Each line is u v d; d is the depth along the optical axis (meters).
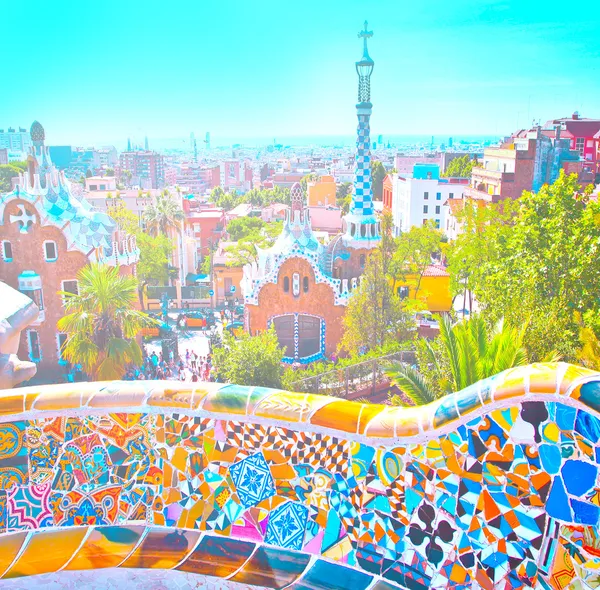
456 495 4.38
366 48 44.78
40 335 41.56
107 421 5.20
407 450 4.53
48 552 5.00
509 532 4.21
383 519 4.68
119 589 4.68
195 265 88.25
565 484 3.97
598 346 17.28
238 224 99.50
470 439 4.29
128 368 39.22
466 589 4.37
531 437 4.07
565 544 3.99
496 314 23.84
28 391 5.29
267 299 42.00
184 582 4.71
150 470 5.21
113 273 30.86
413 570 4.55
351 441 4.73
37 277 40.72
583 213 25.12
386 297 34.53
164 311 57.81
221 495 5.09
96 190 121.12
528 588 4.16
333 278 44.25
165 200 79.19
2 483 5.23
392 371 15.85
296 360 42.47
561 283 23.38
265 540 5.00
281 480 4.96
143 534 5.12
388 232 35.09
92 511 5.25
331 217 92.75
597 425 3.78
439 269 51.41
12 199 40.38
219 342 46.59
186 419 5.13
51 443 5.23
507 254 31.14
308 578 4.68
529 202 26.36
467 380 14.59
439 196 88.81
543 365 4.12
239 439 5.04
